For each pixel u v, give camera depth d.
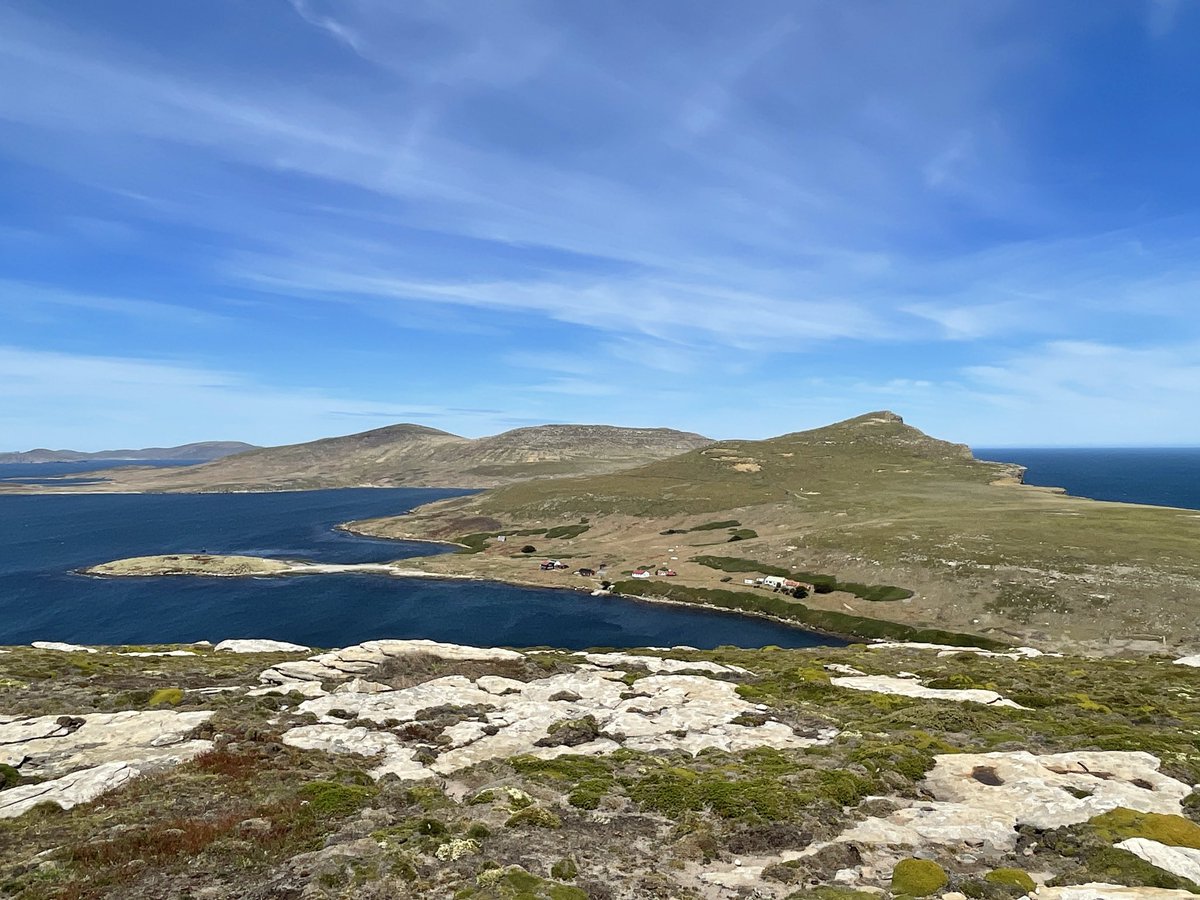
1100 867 15.10
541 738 28.42
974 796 20.70
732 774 22.50
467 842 16.64
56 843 17.30
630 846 17.44
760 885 15.09
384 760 25.23
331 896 14.15
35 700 32.34
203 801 20.31
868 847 16.83
